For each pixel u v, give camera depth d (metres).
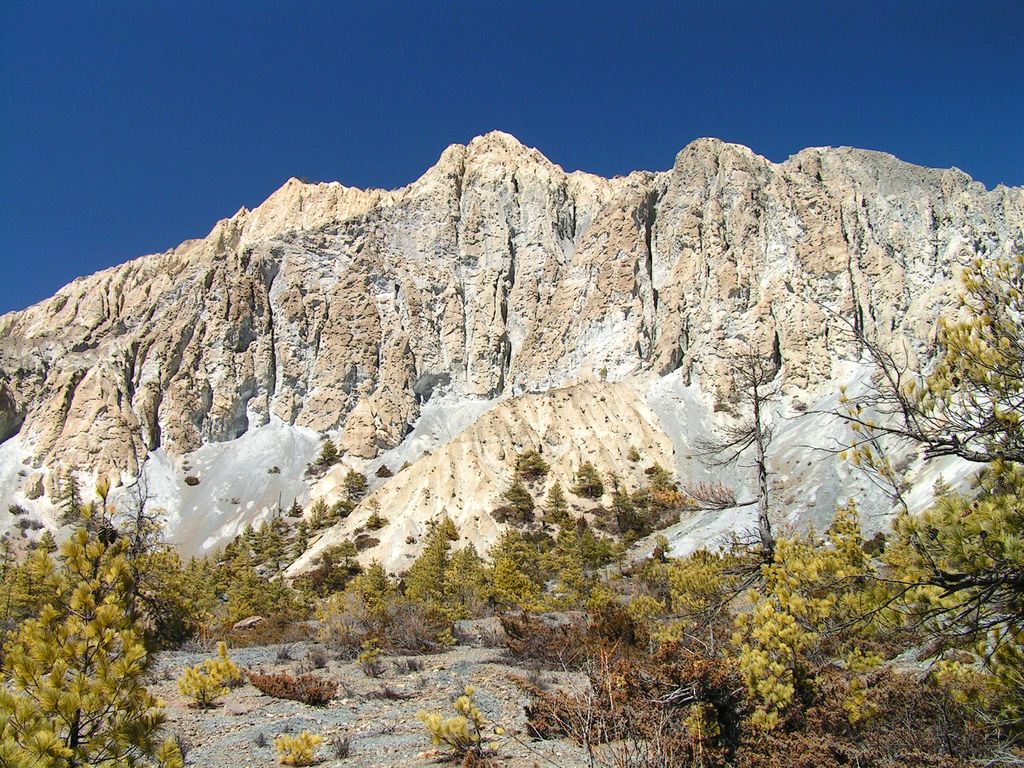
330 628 25.30
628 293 109.62
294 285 127.75
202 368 117.38
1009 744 8.08
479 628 27.69
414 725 13.94
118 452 103.81
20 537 89.94
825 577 10.39
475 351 124.00
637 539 64.19
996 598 7.38
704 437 86.06
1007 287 7.91
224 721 14.60
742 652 10.09
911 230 97.00
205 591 47.84
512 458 82.94
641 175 131.25
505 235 136.88
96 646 7.55
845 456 8.80
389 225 136.88
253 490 102.12
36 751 6.64
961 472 35.09
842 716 9.45
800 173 108.25
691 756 8.62
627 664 10.88
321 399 116.75
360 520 76.56
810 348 88.38
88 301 135.12
